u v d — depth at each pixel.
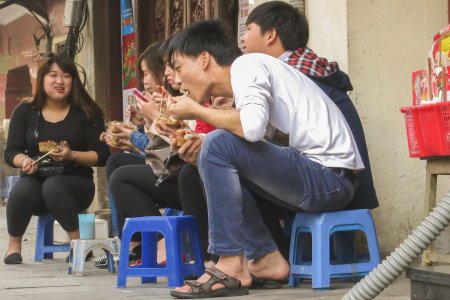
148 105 5.77
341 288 4.90
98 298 4.79
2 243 9.41
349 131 4.96
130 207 5.72
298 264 4.98
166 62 5.61
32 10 16.70
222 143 4.52
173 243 5.04
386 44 5.97
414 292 3.60
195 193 5.17
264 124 4.48
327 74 5.30
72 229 6.81
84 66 11.39
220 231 4.59
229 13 8.07
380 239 5.93
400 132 5.98
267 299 4.48
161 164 5.30
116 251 6.20
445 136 4.66
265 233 4.95
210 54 4.84
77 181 6.91
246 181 4.73
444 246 5.54
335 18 6.02
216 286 4.62
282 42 5.33
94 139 7.09
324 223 4.78
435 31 6.04
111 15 10.92
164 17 9.84
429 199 4.88
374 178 5.95
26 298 4.84
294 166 4.65
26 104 7.12
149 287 5.27
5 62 20.50
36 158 7.01
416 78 5.08
